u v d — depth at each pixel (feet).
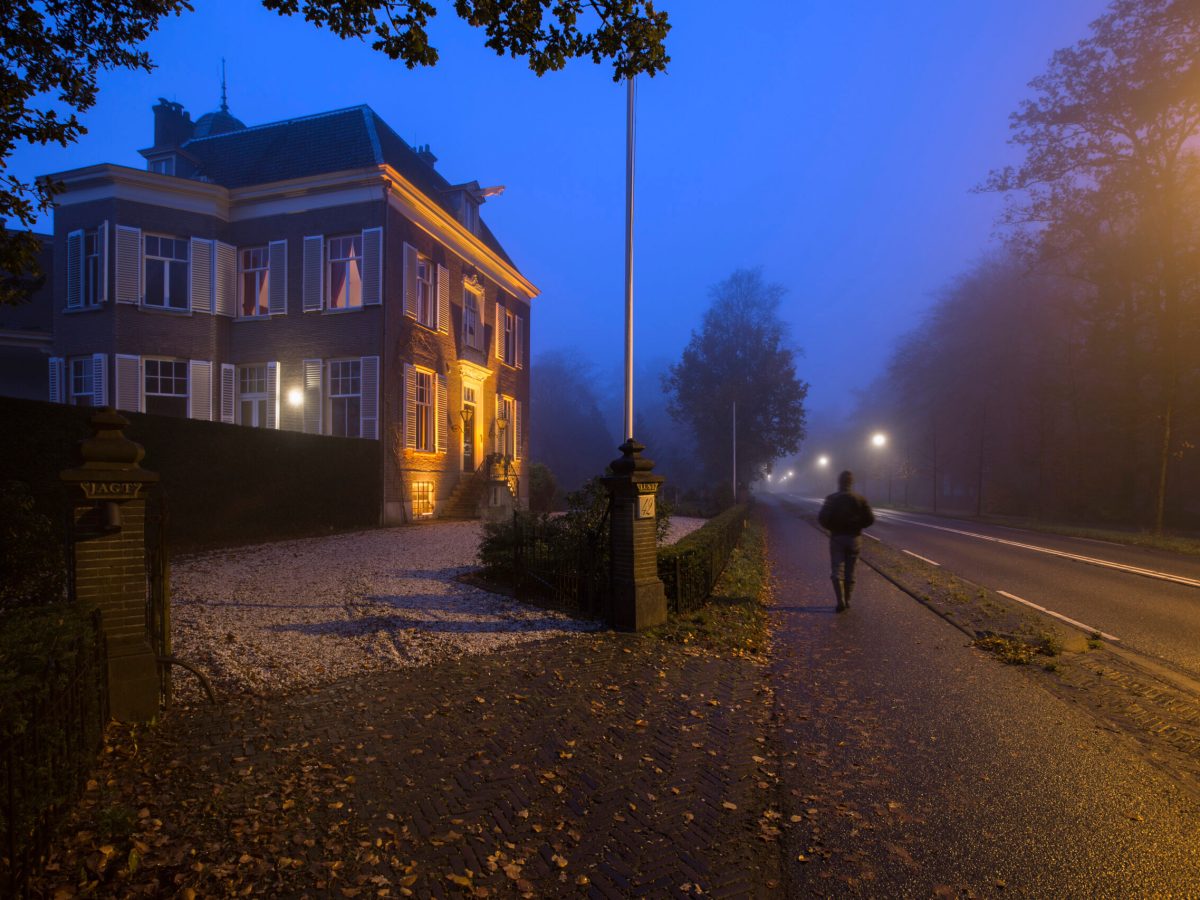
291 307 60.80
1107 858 9.91
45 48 16.63
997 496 132.98
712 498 121.29
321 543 44.68
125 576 14.05
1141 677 19.20
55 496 29.22
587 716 15.57
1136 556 49.80
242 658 19.01
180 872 9.12
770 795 11.93
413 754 13.26
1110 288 98.68
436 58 15.12
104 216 57.11
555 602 27.71
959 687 18.25
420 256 65.10
